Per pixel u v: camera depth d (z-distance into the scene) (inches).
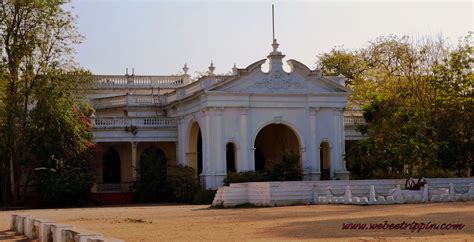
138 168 2037.4
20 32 1905.8
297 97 1994.3
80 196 1920.5
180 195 1943.9
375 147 1916.8
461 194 1509.6
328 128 2020.2
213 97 1913.1
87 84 2174.0
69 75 1953.7
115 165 2278.5
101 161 2075.5
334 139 2018.9
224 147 1918.1
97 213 1408.7
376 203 1433.3
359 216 1067.9
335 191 1581.0
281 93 1972.2
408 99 2187.5
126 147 2269.9
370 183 1624.0
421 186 1536.7
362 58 3051.2
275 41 1989.4
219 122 1916.8
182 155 2128.4
